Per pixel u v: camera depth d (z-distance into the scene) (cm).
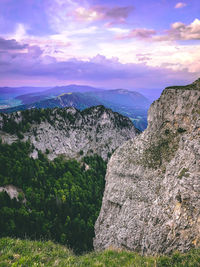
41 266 1240
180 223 3531
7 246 1466
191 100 5631
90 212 8544
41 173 9231
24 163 9019
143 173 6212
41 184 8562
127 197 6203
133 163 6756
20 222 6506
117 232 5728
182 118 5825
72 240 6706
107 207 7125
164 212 4103
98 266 1371
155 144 6531
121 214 6031
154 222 4250
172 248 3438
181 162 4506
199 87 6012
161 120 6662
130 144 7819
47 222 7038
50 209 7712
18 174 8244
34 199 7725
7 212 6606
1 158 8406
